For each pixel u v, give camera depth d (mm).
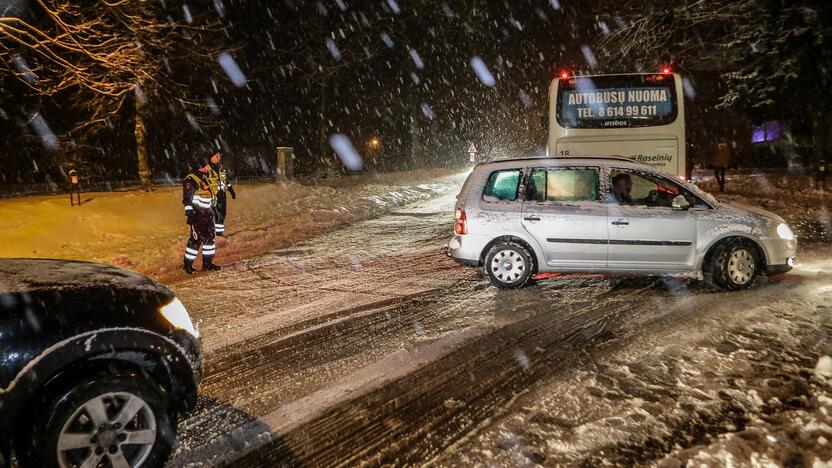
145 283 3896
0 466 3049
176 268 9742
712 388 4371
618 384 4516
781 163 28453
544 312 6516
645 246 7125
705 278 7191
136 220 13883
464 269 9070
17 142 21469
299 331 6227
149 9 16391
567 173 7445
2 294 3287
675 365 4836
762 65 19625
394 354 5430
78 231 12211
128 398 3344
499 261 7527
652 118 11430
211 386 4863
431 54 31922
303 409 4379
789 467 3277
